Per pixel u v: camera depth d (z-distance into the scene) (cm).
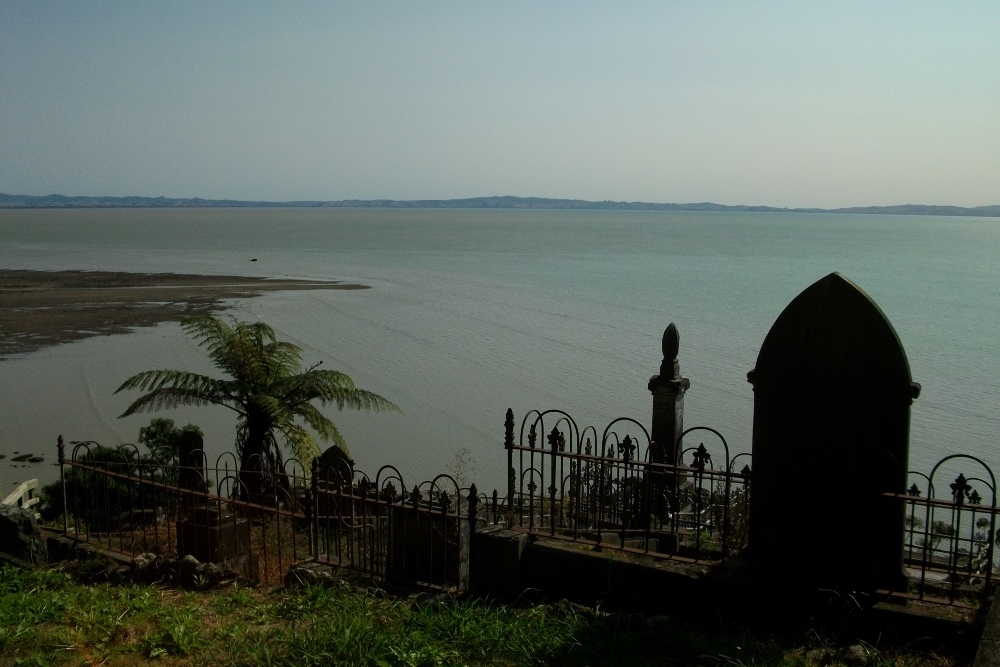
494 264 9088
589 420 2645
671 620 609
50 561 855
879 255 10825
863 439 626
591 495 1012
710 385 3052
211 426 2602
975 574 681
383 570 820
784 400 652
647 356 3656
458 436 2503
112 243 13175
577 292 6222
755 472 668
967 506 606
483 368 3431
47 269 8081
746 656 552
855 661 552
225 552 861
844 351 627
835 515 639
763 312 5047
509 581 712
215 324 1670
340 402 1645
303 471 1412
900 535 623
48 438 2469
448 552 769
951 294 5891
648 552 704
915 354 3584
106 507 914
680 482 1102
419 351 3806
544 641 576
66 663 561
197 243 13325
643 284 6831
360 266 8725
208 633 612
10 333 4200
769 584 644
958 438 2361
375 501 779
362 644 550
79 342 3959
